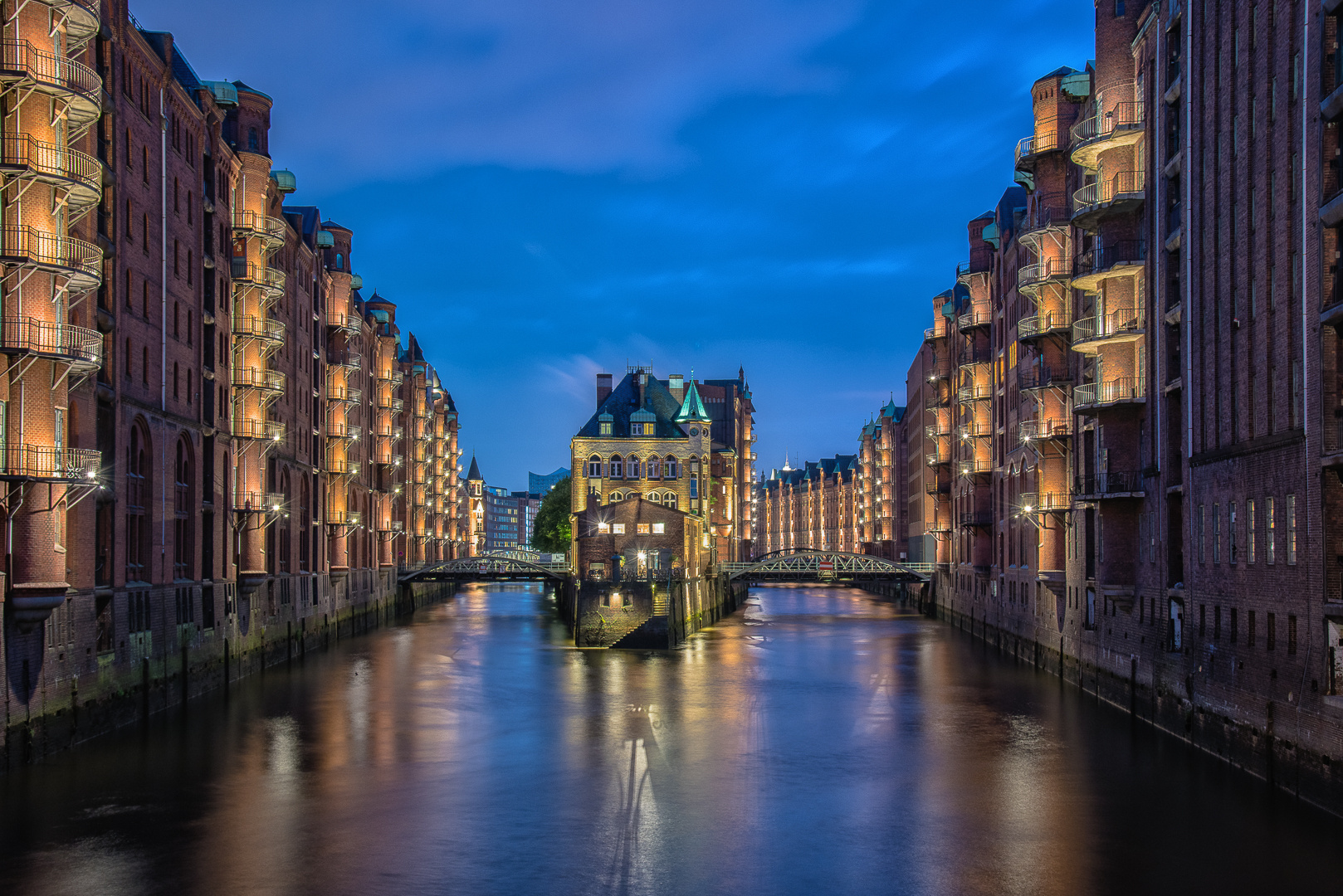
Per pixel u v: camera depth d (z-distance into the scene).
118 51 44.56
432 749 41.81
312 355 81.56
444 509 164.75
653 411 113.56
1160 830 30.77
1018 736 43.84
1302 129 31.97
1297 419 32.62
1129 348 48.22
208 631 54.94
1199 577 39.84
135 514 46.50
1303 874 27.09
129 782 36.25
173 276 51.47
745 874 27.95
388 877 27.62
